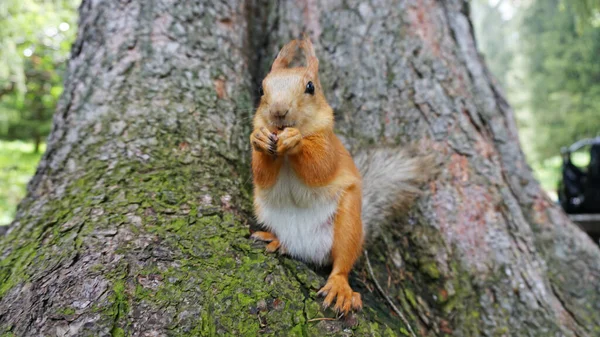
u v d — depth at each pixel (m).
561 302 0.95
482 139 0.99
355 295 0.83
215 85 0.97
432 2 1.03
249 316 0.79
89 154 0.90
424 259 0.94
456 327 0.91
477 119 1.00
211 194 0.88
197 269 0.80
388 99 1.00
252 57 1.05
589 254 1.00
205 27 0.99
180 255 0.81
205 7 1.00
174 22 0.98
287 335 0.79
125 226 0.82
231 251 0.82
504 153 1.01
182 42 0.97
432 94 0.99
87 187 0.87
